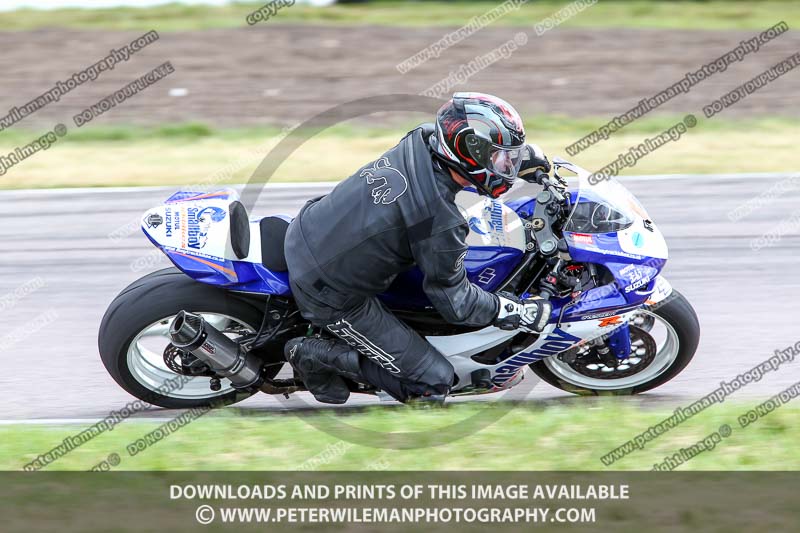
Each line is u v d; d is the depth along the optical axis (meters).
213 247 18.47
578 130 41.47
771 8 61.44
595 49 53.44
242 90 47.81
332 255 17.28
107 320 19.20
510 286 19.09
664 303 20.02
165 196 33.56
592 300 19.03
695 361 23.08
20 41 54.34
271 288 18.48
